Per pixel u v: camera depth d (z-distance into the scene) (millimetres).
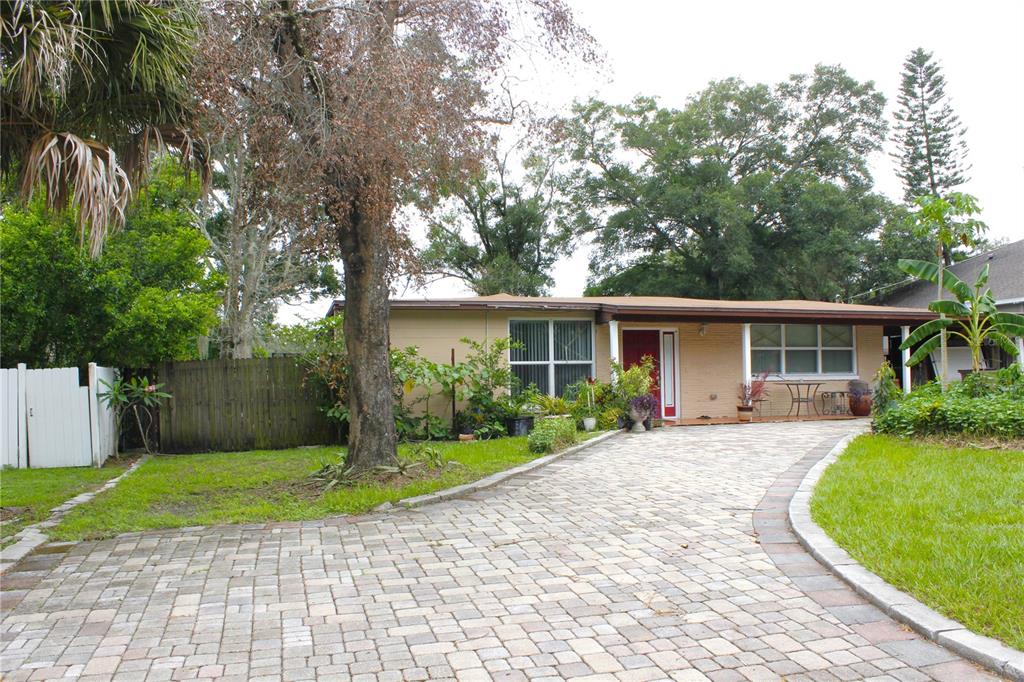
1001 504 6027
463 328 14773
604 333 16062
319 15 8094
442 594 4621
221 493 8320
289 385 13180
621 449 11422
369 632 4000
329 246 9414
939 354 21766
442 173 8836
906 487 6965
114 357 13898
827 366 18531
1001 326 12406
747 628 3943
